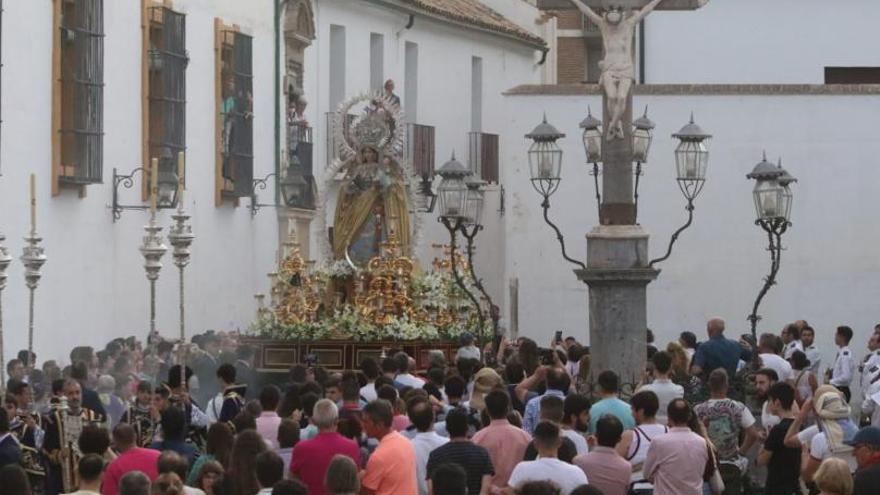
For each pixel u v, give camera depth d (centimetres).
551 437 2056
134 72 4200
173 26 4372
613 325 3612
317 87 5441
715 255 5291
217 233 4688
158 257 2728
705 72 6009
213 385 3394
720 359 3253
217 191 4666
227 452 2145
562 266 5306
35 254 2695
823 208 5288
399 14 5906
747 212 5284
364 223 4438
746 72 6012
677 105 5278
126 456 2064
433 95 6178
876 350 3972
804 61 6016
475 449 2153
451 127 6300
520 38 6706
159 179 4197
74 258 3906
